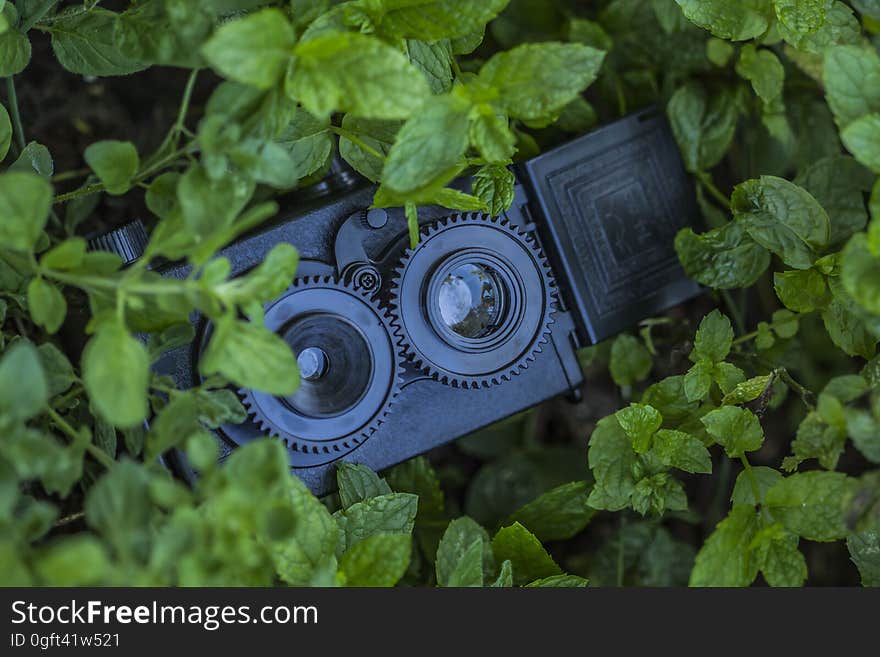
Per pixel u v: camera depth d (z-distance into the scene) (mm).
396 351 432
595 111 510
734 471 535
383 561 397
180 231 376
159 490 365
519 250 442
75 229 502
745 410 427
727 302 507
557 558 536
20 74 504
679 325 513
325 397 428
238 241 424
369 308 429
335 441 428
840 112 391
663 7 479
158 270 420
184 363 419
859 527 391
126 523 363
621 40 497
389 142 417
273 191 465
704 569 401
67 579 353
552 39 510
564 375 454
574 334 456
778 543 408
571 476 525
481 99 386
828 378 517
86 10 418
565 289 453
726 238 447
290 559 394
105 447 423
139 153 515
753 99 490
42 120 507
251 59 370
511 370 442
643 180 459
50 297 381
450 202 411
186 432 386
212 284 374
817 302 432
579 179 452
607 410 542
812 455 409
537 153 471
